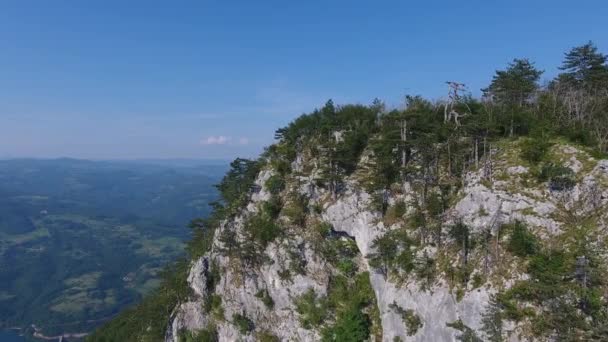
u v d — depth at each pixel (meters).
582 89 67.88
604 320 34.66
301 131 73.88
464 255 44.41
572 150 46.88
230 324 64.38
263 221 67.19
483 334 39.91
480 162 51.38
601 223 40.03
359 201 60.00
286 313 60.97
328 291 59.34
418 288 46.50
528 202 44.44
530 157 47.88
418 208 52.09
